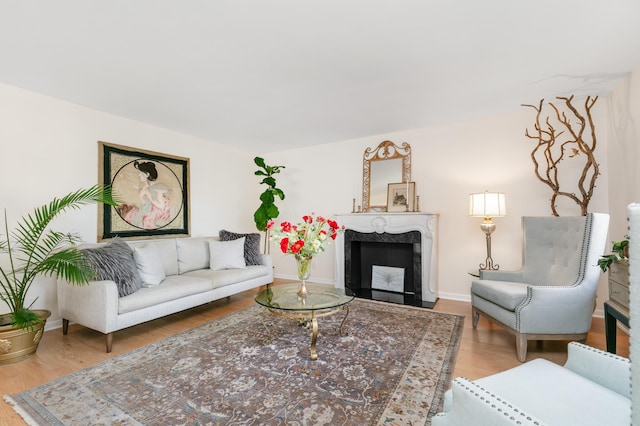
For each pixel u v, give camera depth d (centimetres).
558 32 200
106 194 276
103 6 172
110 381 191
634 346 57
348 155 467
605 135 307
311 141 473
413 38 206
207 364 212
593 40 209
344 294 268
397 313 327
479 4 174
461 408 86
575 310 217
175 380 192
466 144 379
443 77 264
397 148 425
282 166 486
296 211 516
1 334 212
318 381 189
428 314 323
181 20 185
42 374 201
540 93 300
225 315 325
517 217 349
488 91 294
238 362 215
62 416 158
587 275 220
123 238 347
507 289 242
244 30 196
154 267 298
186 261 366
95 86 275
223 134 432
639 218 58
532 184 342
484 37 205
